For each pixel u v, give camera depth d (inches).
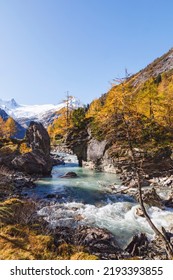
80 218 618.8
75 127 1775.3
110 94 345.7
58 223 564.7
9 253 299.0
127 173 1208.8
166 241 348.2
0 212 469.7
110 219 627.8
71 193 893.8
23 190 927.7
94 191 924.0
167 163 836.0
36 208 658.8
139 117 359.6
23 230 391.2
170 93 758.5
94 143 1523.1
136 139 380.8
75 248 353.1
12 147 1473.9
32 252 308.7
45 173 1290.6
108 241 470.9
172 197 786.2
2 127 3427.7
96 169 1510.8
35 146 1403.8
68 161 2043.6
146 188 940.6
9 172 1181.7
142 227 577.3
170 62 4345.5
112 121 350.6
